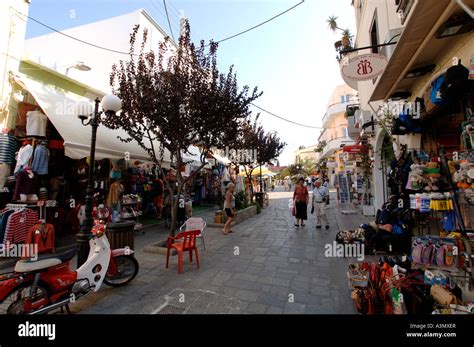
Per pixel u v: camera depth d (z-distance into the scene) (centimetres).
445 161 391
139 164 880
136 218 848
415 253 346
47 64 681
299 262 518
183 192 1056
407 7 396
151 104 573
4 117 564
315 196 879
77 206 702
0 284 271
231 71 667
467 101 381
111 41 1195
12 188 559
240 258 548
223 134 689
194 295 370
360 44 1112
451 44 389
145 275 448
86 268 346
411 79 525
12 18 582
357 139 1272
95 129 449
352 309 324
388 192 951
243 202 1205
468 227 353
